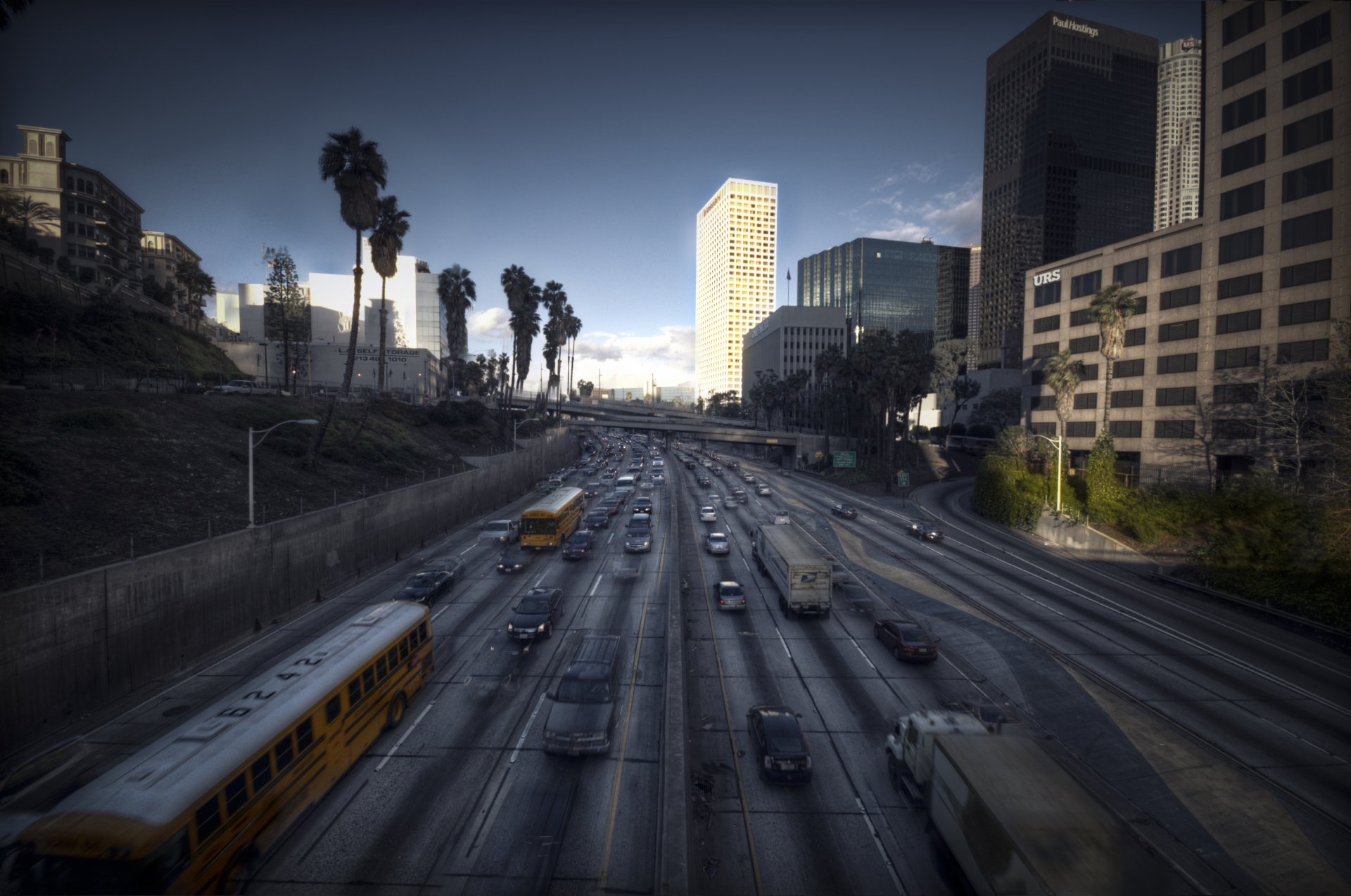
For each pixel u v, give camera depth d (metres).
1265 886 13.74
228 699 15.09
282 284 84.25
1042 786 11.77
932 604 34.53
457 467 62.41
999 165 195.50
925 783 15.07
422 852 13.92
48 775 17.17
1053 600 35.66
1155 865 10.53
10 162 76.75
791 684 23.77
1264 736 20.41
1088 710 22.05
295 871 13.23
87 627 20.67
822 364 111.69
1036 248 180.00
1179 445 60.81
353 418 62.41
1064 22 180.62
